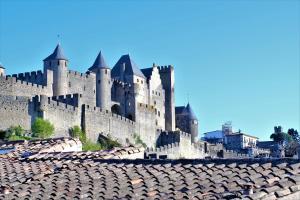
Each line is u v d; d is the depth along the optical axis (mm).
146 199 17281
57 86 142125
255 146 161125
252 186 15844
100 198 18109
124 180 19562
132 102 157625
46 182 20547
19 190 19906
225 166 19172
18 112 118000
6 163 25125
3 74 139500
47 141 31453
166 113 192250
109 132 137875
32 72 141375
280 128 185000
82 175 20906
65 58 144750
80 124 129250
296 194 15156
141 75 180000
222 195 16109
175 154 143750
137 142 150500
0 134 111438
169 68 194000
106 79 158125
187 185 18078
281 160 18625
